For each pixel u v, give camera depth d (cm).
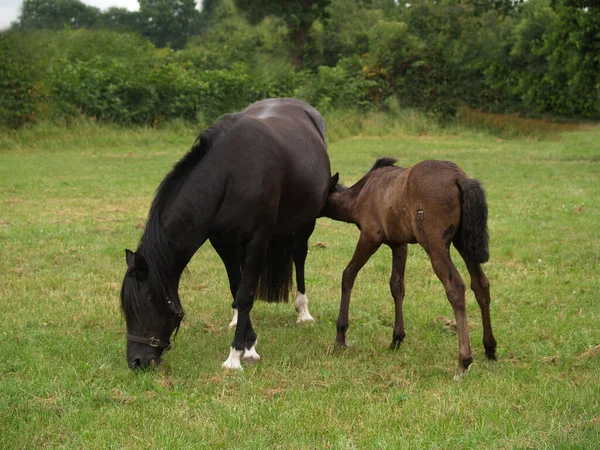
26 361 490
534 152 1947
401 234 505
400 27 2825
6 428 383
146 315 461
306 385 459
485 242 457
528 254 824
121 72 2244
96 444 365
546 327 573
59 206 1130
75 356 507
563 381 449
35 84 2064
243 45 3616
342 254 852
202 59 3247
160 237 464
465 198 452
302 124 620
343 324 546
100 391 435
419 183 470
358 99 2694
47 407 409
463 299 457
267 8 3522
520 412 402
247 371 487
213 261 820
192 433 377
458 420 390
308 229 626
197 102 2325
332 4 4112
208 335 577
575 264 788
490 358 503
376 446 359
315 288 717
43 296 665
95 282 721
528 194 1243
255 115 630
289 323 625
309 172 567
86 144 1986
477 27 2884
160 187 484
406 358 516
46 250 840
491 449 351
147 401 425
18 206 1121
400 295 538
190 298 678
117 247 859
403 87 2778
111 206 1139
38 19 2298
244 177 498
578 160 1784
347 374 479
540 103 2639
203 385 457
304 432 380
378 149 2002
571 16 1783
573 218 1023
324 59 3888
